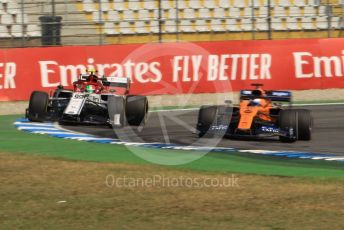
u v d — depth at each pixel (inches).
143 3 3988.7
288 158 1710.1
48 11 3809.1
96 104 2222.0
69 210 1208.8
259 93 2039.9
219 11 3998.5
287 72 3063.5
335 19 3863.2
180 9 3996.1
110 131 2171.5
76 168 1569.9
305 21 3895.2
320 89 3088.1
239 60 3038.9
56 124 2338.8
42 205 1244.5
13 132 2156.7
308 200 1270.9
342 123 2364.7
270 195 1307.8
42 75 2864.2
